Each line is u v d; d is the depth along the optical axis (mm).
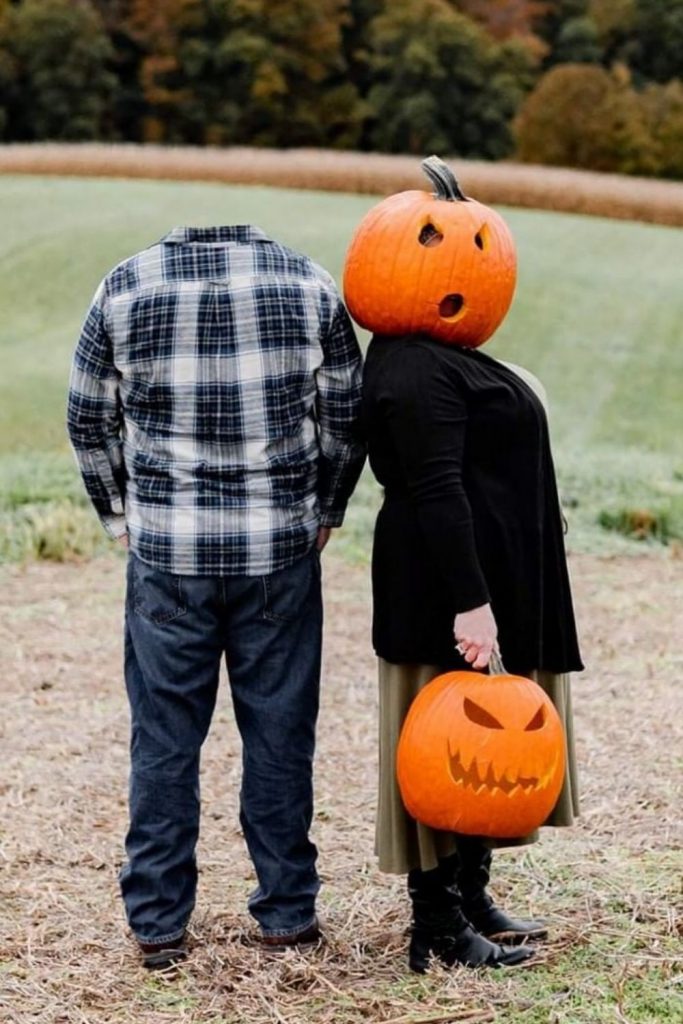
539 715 5820
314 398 6148
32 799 8953
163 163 73000
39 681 11938
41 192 60906
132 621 6180
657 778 8992
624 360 39594
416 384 5668
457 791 5707
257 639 6113
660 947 6309
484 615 5641
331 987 6004
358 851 7918
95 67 108500
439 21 107438
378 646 6023
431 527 5625
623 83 99562
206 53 109250
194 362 5910
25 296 45875
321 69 110750
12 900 7223
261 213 57969
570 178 67688
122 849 8055
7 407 32969
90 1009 5906
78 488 19969
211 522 5965
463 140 109000
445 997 5855
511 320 42625
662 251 54062
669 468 21766
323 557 16969
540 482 5926
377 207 6121
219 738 10250
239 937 6582
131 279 5965
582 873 7309
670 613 14281
